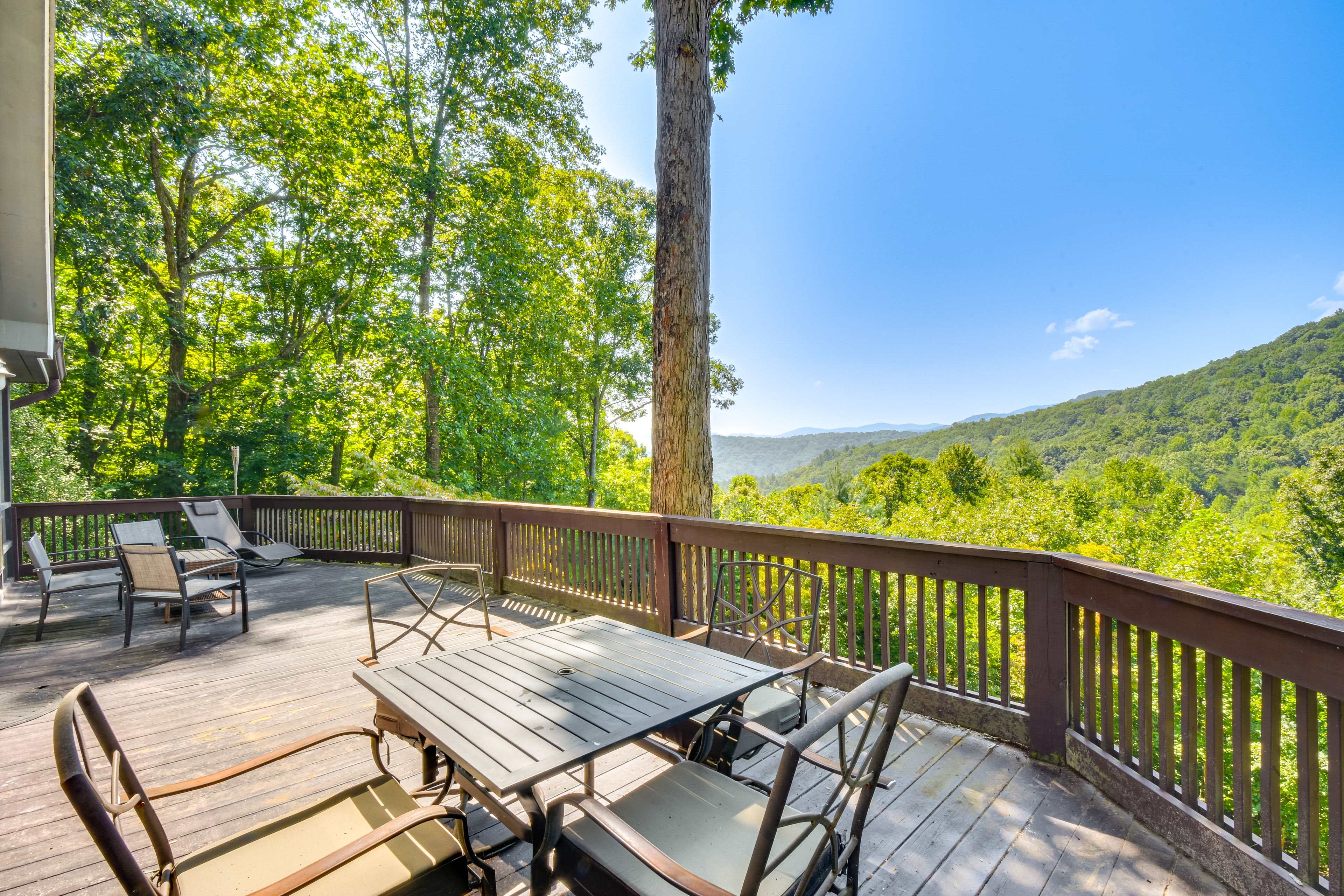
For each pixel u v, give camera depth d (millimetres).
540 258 16984
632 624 4516
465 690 1703
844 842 1387
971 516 34688
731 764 1843
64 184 9602
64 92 9742
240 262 15570
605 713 1531
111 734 1187
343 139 13422
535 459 16234
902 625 3033
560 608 5172
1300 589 23031
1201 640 1789
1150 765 2066
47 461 10578
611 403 21312
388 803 1521
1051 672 2482
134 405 14992
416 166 13438
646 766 2463
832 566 3268
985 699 2760
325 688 3400
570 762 1272
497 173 15039
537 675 1831
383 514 7484
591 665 1931
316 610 5184
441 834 1388
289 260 15766
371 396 13953
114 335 13734
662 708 1568
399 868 1264
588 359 19453
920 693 2973
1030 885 1738
